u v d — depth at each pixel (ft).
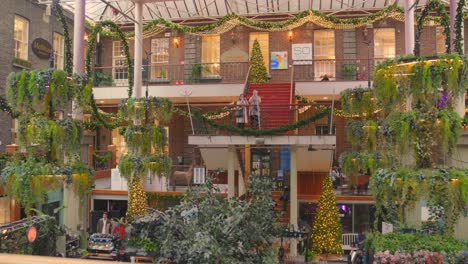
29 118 29.17
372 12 65.31
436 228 28.40
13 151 41.52
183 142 69.05
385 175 24.34
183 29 65.87
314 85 58.59
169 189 53.93
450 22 41.50
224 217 19.57
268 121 45.16
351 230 50.19
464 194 21.48
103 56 73.00
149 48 72.13
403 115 24.38
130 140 40.09
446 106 24.58
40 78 28.78
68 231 38.63
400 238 26.58
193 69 67.82
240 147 45.27
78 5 45.70
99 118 49.62
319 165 53.93
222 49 70.13
